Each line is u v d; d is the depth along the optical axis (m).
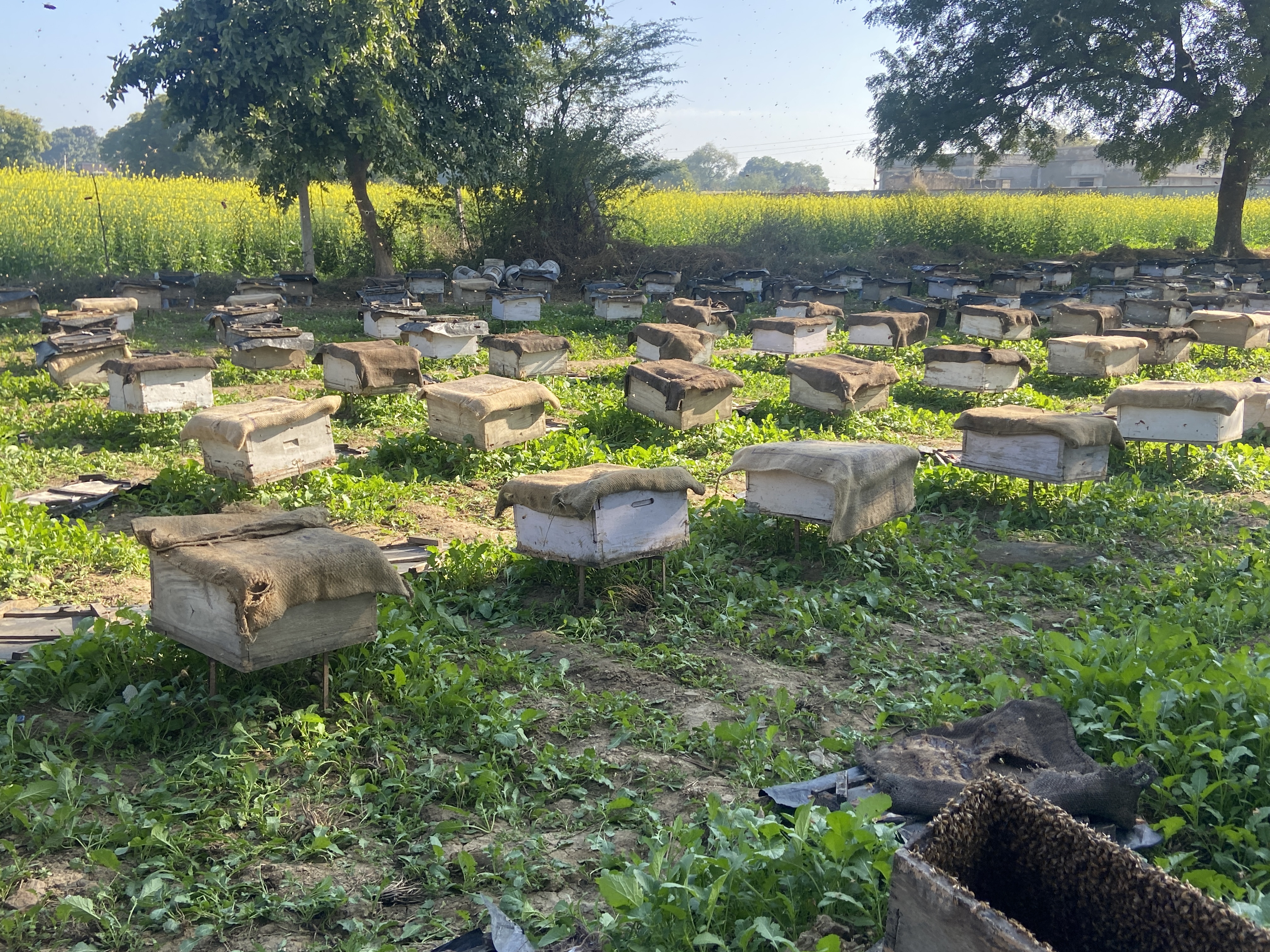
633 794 4.86
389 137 25.41
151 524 5.61
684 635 7.10
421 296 25.34
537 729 5.62
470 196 36.09
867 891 3.67
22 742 5.17
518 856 4.25
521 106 29.77
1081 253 34.91
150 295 23.03
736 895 3.64
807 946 3.50
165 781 4.86
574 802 4.88
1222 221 34.16
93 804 4.68
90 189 33.88
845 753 5.26
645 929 3.55
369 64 24.73
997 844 3.03
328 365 13.65
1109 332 18.22
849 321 18.50
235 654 5.23
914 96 35.03
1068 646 5.87
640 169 35.41
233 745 5.17
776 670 6.54
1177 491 10.89
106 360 13.03
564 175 33.47
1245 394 11.36
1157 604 7.50
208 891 4.05
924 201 40.38
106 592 7.71
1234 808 4.38
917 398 16.41
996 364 14.95
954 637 7.14
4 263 27.14
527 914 3.87
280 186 28.02
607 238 34.94
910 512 9.36
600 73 33.69
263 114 23.86
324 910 4.00
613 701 5.93
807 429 13.64
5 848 4.35
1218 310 22.88
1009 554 8.98
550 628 7.22
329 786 4.96
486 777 4.78
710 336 15.96
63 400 14.20
